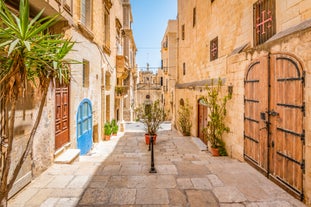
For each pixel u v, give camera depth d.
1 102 3.04
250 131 5.23
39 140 4.46
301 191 3.38
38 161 4.40
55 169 4.78
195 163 5.43
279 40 4.04
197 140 10.29
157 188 3.78
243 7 6.51
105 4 10.57
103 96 10.51
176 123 16.09
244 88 5.55
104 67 10.52
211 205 3.21
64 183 3.99
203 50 10.45
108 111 12.09
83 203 3.26
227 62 6.66
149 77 51.44
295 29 3.86
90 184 3.94
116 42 14.32
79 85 7.13
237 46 6.93
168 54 22.44
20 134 3.76
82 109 7.48
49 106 4.96
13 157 3.54
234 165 5.21
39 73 2.42
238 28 6.86
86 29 7.23
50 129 5.00
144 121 10.38
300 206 3.24
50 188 3.79
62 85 5.87
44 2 3.89
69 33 5.96
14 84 1.98
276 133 4.12
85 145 7.82
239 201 3.34
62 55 2.46
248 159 5.31
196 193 3.59
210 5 9.38
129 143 9.95
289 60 3.76
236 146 6.14
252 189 3.78
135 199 3.38
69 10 5.83
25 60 2.06
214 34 8.92
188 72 13.55
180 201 3.32
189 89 12.49
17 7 3.78
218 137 7.41
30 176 4.03
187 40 13.81
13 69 1.95
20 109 3.77
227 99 6.75
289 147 3.73
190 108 12.24
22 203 3.27
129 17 19.12
